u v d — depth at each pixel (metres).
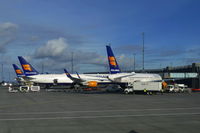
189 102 33.84
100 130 13.89
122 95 52.38
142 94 56.84
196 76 98.50
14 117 19.36
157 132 13.30
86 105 29.52
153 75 67.31
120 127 14.81
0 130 13.95
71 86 88.50
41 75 87.38
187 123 16.17
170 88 70.44
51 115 20.48
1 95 52.66
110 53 64.75
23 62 87.44
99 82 74.19
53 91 73.81
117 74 64.25
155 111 23.12
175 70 121.62
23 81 90.88
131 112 22.38
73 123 16.36
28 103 32.62
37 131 13.66
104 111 23.22
